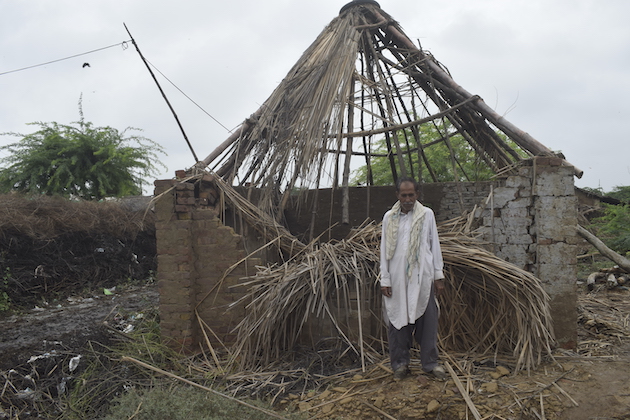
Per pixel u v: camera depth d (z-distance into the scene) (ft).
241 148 20.20
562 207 13.51
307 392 11.50
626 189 56.65
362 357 12.04
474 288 13.33
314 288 12.89
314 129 17.71
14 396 11.87
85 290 26.35
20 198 28.02
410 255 10.85
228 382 12.44
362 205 22.17
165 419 9.25
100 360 14.15
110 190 46.78
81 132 47.32
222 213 16.38
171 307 15.06
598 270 27.53
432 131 46.98
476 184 21.47
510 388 10.46
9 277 23.29
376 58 22.03
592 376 10.98
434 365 11.10
